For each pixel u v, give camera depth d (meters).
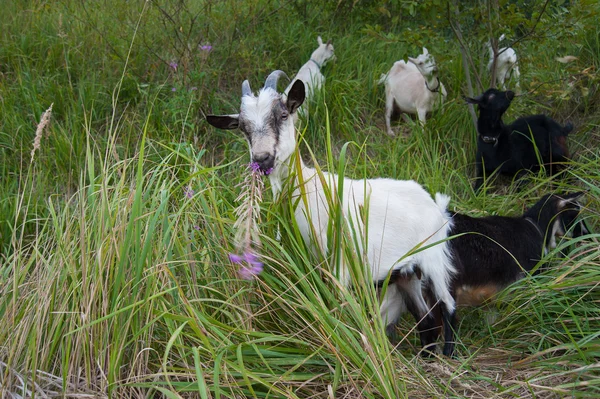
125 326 3.24
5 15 8.10
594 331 3.72
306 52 7.74
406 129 6.88
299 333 3.51
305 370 3.40
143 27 7.61
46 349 3.32
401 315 4.31
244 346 3.24
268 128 3.67
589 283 3.91
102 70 7.18
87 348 3.26
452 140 6.40
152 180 3.77
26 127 6.34
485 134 5.79
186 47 6.94
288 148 3.75
